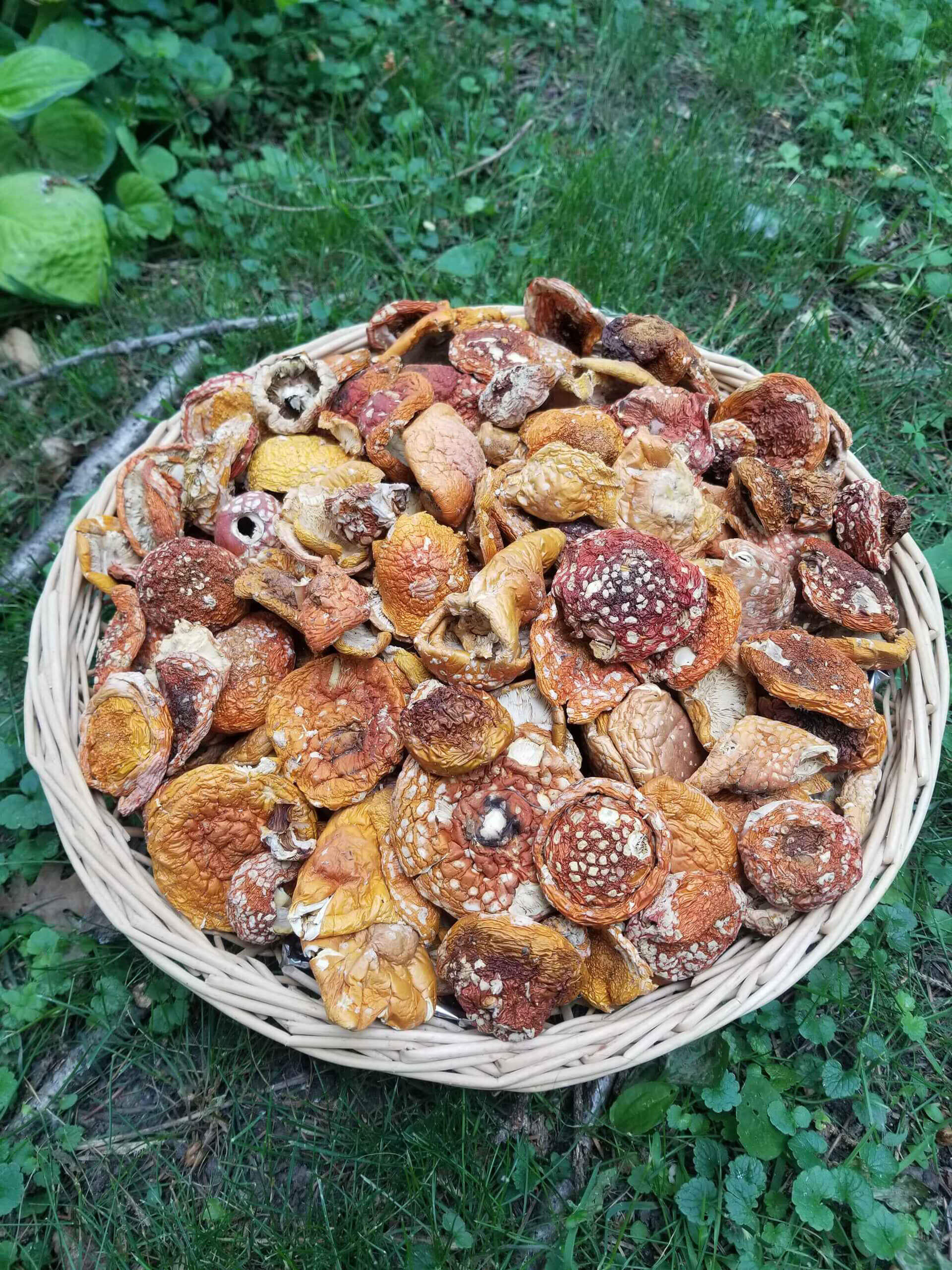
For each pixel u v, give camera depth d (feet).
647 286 2.52
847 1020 1.65
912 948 1.73
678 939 1.31
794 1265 1.44
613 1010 1.36
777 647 1.48
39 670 1.56
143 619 1.57
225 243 2.62
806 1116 1.53
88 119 2.46
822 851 1.37
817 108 2.86
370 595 1.53
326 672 1.49
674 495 1.52
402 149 2.74
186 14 2.74
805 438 1.71
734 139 2.84
